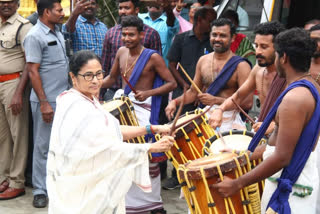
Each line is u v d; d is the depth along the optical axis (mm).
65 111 3289
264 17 6480
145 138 4895
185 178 3285
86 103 3330
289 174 3123
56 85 5535
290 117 3014
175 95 6062
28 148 6094
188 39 5965
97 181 3289
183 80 5969
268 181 3287
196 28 5859
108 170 3275
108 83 5598
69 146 3232
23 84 5625
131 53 5285
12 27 5656
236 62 4941
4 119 5863
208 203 3254
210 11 5820
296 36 3115
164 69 5215
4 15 5656
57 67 5527
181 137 4184
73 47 6578
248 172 3170
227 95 5004
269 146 3283
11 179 5840
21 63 5715
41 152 5570
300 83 3059
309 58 3133
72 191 3285
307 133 3078
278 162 3051
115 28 6121
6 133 5879
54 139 3316
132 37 5141
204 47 5867
